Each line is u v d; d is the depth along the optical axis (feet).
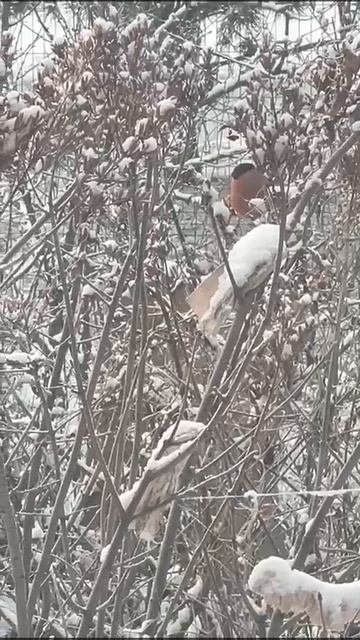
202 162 21.93
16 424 18.52
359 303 14.73
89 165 11.30
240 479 10.54
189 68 12.19
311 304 11.19
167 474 10.26
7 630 14.44
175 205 24.73
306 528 11.16
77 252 14.48
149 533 10.62
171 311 12.06
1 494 10.42
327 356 13.16
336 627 10.11
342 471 11.10
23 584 10.62
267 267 10.30
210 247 20.01
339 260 12.81
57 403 19.26
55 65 13.05
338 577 12.72
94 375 11.25
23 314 16.19
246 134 10.09
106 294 14.74
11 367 17.10
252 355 10.17
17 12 25.94
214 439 11.79
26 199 18.83
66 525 13.20
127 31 11.33
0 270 11.99
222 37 31.71
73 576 12.26
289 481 15.05
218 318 10.41
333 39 14.60
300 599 10.05
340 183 12.21
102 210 11.94
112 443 12.63
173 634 11.97
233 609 10.74
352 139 10.43
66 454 15.28
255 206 11.80
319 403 13.24
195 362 13.26
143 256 10.80
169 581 12.80
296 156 10.07
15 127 11.00
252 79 10.96
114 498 9.89
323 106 11.46
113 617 10.57
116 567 11.07
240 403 12.76
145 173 13.42
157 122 10.71
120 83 11.07
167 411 12.26
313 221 16.90
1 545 16.43
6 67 14.19
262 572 10.07
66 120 12.07
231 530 10.64
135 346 12.15
